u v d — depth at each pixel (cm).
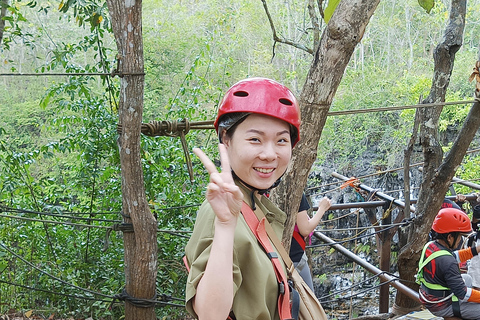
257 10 2897
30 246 624
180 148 639
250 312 124
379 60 3078
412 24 3219
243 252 125
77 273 597
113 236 623
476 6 2734
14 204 611
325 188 2575
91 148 588
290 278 138
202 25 2777
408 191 518
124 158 354
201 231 127
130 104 341
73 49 592
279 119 132
